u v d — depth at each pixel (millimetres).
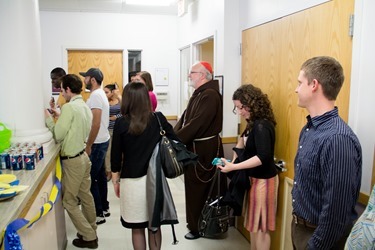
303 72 1353
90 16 4668
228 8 2867
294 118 2125
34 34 2109
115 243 2764
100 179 3227
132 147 2016
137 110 1979
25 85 2062
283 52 2211
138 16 4828
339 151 1199
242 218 2910
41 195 1802
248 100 2166
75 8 4461
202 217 2672
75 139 2402
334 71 1283
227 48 2896
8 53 1995
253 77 2639
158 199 1986
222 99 2887
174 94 5117
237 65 2930
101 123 3070
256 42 2568
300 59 2033
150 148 2025
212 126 2764
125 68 4898
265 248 2271
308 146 1341
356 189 1246
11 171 1738
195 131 2680
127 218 2072
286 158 2234
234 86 2947
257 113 2160
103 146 3113
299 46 2039
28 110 2084
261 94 2189
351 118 1638
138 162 2018
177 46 4953
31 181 1565
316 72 1295
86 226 2617
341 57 1703
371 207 1011
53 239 2119
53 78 3461
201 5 3654
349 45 1652
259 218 2227
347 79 1667
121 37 4809
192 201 2832
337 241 1251
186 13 4336
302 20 2006
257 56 2562
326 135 1256
